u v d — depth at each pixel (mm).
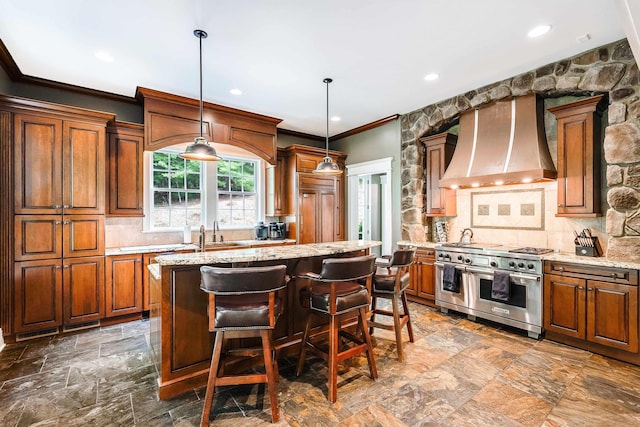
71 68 3162
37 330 3053
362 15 2350
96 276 3365
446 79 3533
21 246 2975
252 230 5316
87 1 2154
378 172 5250
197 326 2211
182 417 1876
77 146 3254
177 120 3840
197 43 2719
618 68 2768
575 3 2232
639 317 2477
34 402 2010
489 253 3410
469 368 2473
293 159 5258
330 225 5629
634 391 2152
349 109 4520
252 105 4273
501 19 2422
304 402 2029
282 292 2607
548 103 3529
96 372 2406
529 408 1969
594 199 2984
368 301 2338
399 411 1934
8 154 2922
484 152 3758
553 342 2979
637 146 2662
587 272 2750
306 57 2986
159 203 4512
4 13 2273
